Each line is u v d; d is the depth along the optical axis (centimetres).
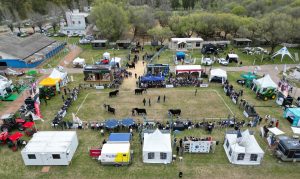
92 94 4322
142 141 2961
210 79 4744
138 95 4253
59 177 2489
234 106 3875
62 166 2645
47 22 11406
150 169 2594
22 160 2733
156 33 7306
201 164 2659
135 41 8112
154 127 3234
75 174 2528
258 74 5228
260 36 7475
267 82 4131
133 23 8725
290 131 3234
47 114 3647
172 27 8275
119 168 2612
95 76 4866
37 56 6006
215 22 8050
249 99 4112
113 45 7500
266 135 3081
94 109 3791
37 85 4528
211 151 2853
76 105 3925
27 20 11569
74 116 3297
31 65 5656
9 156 2792
